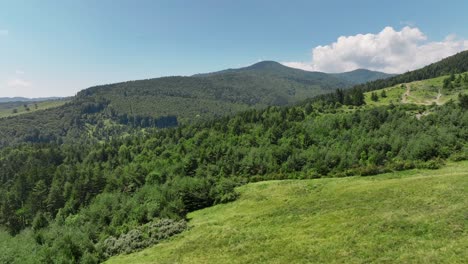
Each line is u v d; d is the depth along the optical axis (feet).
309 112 553.23
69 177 404.98
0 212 355.56
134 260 146.92
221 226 173.06
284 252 108.78
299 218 150.82
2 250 206.69
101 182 379.14
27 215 354.13
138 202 267.39
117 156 528.63
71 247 174.19
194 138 508.94
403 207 124.88
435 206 117.39
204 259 121.49
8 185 462.19
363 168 262.26
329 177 279.69
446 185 138.92
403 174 230.07
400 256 86.28
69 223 269.03
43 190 377.30
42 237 221.66
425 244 89.92
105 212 258.98
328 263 92.48
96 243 203.10
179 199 247.50
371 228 110.01
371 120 407.44
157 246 164.25
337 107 597.11
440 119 367.25
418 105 527.40
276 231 136.77
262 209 200.03
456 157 254.47
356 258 91.40
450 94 617.62
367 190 171.01
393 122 392.06
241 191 270.87
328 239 110.83
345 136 385.50
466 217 99.81
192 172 389.80
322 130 423.64
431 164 241.35
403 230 102.22
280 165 349.61
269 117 548.72
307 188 233.35
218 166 383.45
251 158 367.45
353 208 141.28
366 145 329.52
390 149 316.19
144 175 387.14
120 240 182.39
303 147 394.11
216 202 254.68
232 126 531.09
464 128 315.78
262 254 111.55
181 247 146.30
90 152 576.20
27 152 598.34
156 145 547.90
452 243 86.69
